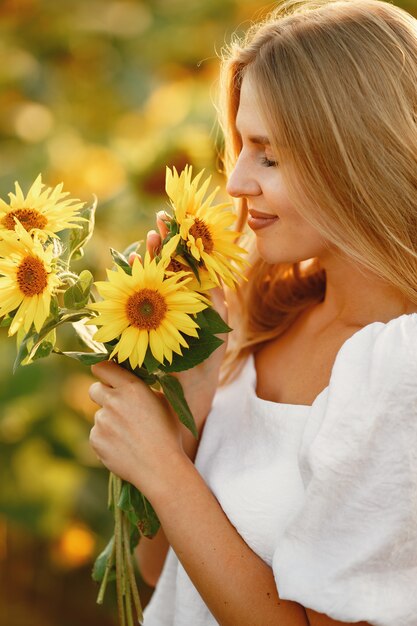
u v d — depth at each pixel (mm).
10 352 2547
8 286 1521
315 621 1546
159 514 1599
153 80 3180
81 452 2678
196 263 1588
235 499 1609
